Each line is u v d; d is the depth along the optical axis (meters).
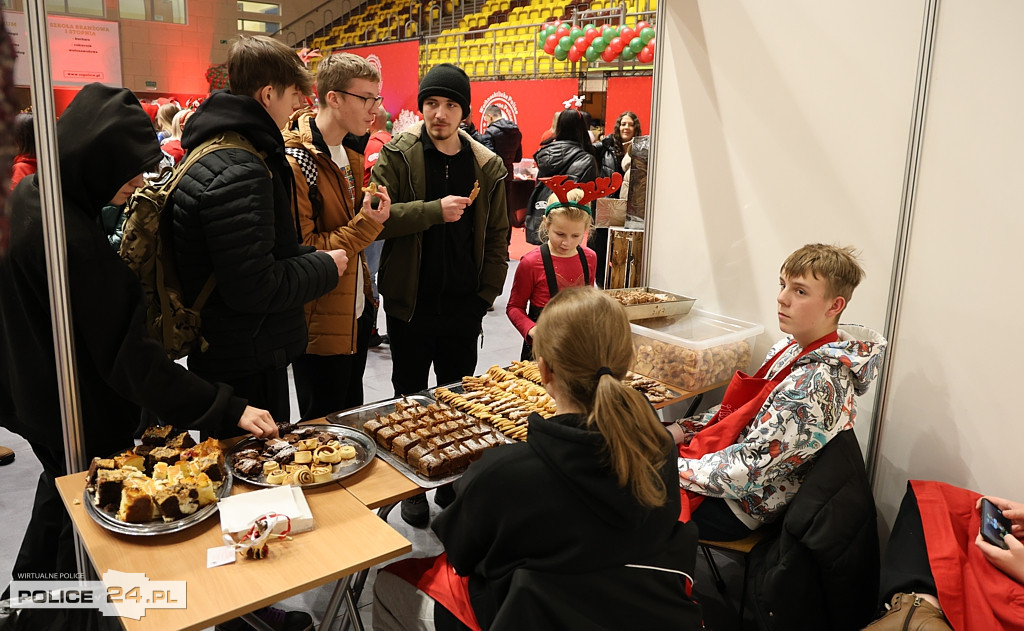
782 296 2.02
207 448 1.64
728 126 2.52
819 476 1.82
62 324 1.57
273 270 1.89
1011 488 1.98
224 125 1.85
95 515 1.45
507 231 2.93
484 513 1.28
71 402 1.62
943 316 2.06
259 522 1.40
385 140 5.51
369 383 4.32
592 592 1.24
